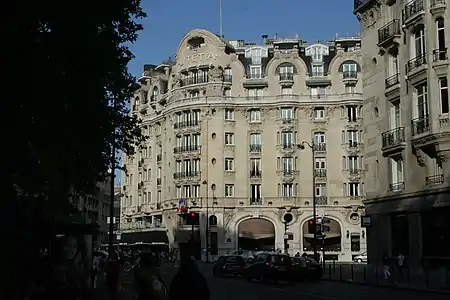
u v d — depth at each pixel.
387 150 40.19
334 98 78.00
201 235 77.44
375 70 43.00
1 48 13.20
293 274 37.72
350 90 78.38
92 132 19.16
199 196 78.56
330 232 76.12
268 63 80.31
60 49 15.04
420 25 36.62
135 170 96.88
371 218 42.50
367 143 43.78
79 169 21.30
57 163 18.14
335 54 81.06
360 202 76.12
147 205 91.19
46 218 19.25
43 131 15.73
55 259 21.56
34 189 17.48
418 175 37.09
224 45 81.38
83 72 16.39
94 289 28.02
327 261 74.19
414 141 36.62
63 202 19.64
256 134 79.44
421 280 34.78
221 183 78.31
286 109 78.62
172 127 83.25
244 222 77.94
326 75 79.50
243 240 77.38
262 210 77.50
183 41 83.44
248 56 82.50
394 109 40.69
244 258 45.50
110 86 20.48
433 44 35.25
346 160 77.12
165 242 83.12
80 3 14.47
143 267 10.88
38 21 14.28
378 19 42.78
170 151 83.56
